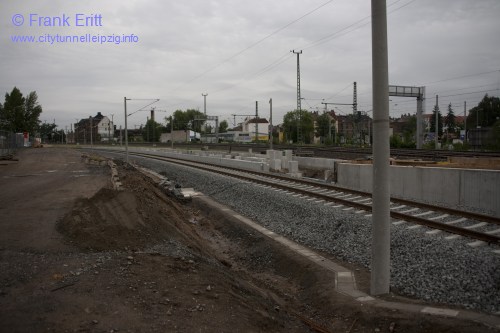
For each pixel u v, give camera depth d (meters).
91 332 5.04
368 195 18.19
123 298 6.04
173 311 5.84
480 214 12.52
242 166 37.75
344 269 9.40
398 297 7.38
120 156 67.62
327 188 21.25
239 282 8.27
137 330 5.20
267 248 12.17
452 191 15.65
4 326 5.08
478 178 14.59
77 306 5.67
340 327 6.81
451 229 11.12
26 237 9.27
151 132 145.38
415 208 14.73
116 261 7.60
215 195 23.42
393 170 18.59
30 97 94.75
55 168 33.16
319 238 12.02
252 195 19.97
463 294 7.00
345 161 26.59
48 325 5.14
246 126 154.75
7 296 5.96
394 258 9.23
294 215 15.12
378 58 7.27
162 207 15.59
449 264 8.22
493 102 91.25
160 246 9.50
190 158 53.44
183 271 7.56
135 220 10.69
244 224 15.24
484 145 52.97
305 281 9.51
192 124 149.12
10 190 18.20
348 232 11.82
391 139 62.16
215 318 5.86
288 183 24.58
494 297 6.75
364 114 70.88
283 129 112.12
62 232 9.69
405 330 6.15
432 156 30.62
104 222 10.37
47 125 158.12
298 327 6.90
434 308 6.61
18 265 7.32
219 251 13.47
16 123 92.56
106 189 13.41
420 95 50.81
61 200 14.77
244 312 6.34
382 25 7.22
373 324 6.54
